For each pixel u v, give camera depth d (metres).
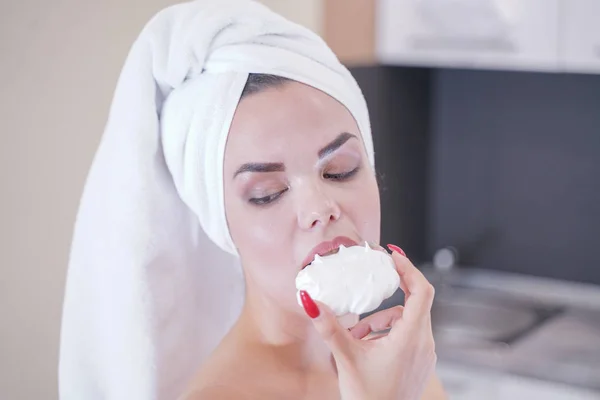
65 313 1.21
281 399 1.11
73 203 1.62
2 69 1.45
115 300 1.15
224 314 1.26
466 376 2.48
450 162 3.11
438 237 3.19
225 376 1.11
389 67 2.83
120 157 1.11
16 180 1.50
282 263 1.04
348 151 1.06
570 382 2.31
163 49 1.07
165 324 1.17
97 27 1.61
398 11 2.68
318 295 0.94
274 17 1.07
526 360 2.40
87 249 1.18
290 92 1.03
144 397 1.17
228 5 1.07
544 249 3.00
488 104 3.01
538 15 2.50
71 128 1.59
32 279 1.56
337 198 1.04
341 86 1.08
